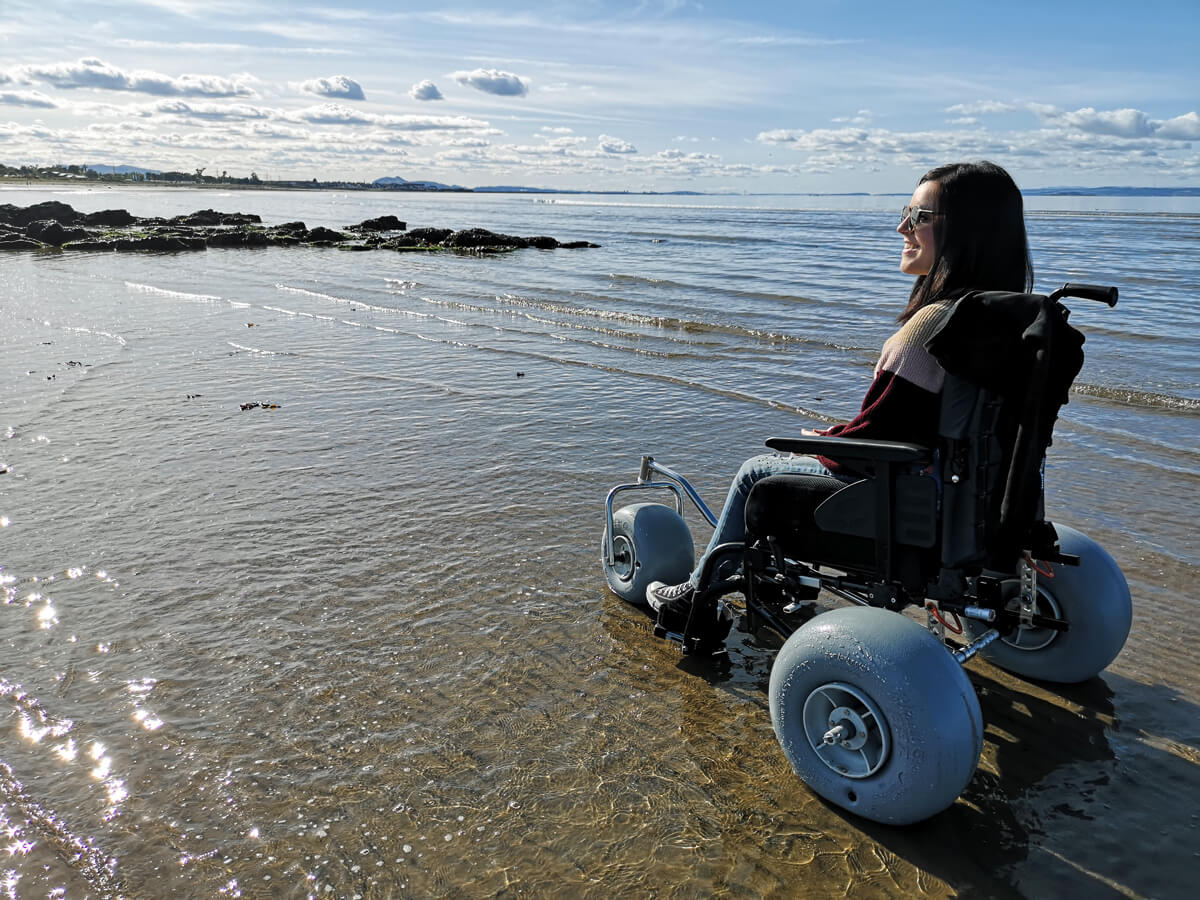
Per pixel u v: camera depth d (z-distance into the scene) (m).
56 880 2.65
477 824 2.89
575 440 7.62
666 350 11.85
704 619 3.88
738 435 7.79
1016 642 3.83
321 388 9.54
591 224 50.97
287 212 72.94
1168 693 3.74
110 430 7.73
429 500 6.06
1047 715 3.58
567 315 14.86
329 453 7.14
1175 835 2.88
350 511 5.82
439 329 13.59
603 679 3.81
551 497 6.15
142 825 2.89
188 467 6.71
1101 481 6.48
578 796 3.04
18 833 2.85
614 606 4.52
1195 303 14.84
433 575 4.85
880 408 2.76
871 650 2.74
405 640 4.13
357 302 16.52
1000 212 2.69
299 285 19.20
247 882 2.64
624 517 4.46
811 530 3.14
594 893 2.60
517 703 3.62
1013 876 2.68
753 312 14.70
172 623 4.27
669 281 19.02
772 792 3.07
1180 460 6.97
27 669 3.85
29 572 4.83
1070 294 2.72
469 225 49.81
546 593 4.65
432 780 3.12
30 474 6.50
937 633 3.98
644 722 3.49
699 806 2.99
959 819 2.95
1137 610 4.50
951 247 2.73
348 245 31.33
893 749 2.71
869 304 15.38
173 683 3.74
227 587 4.67
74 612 4.37
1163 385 9.26
